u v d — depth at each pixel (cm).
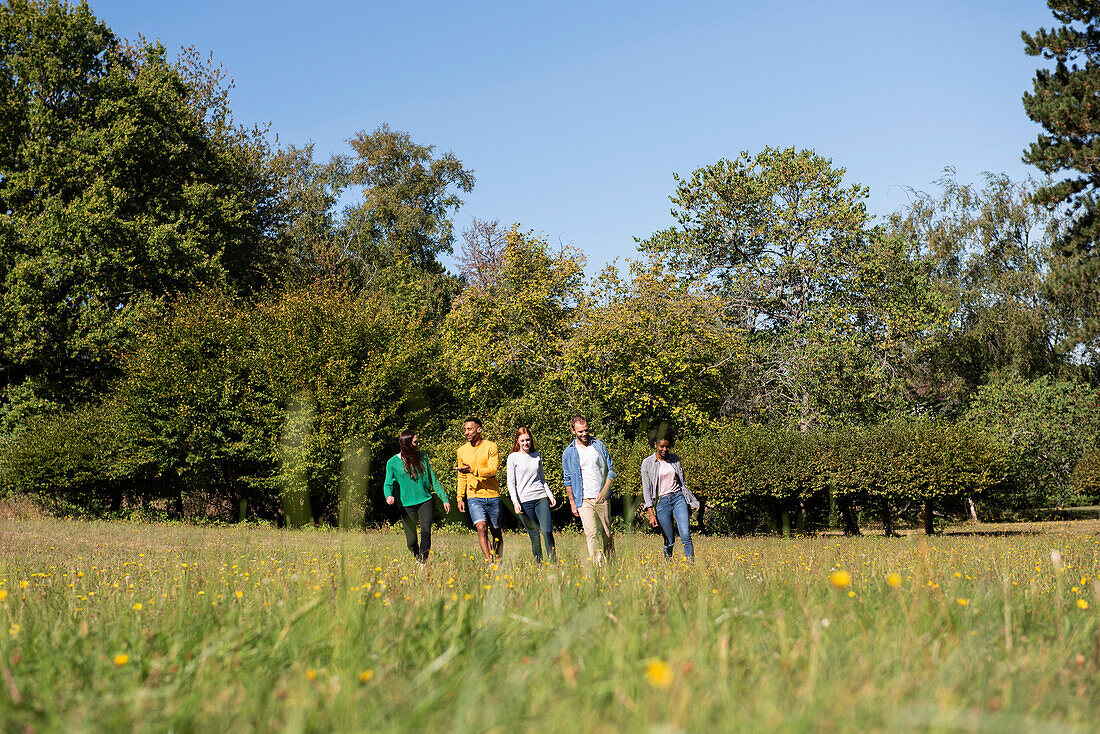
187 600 379
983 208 3127
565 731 165
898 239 2900
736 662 224
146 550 1066
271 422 2172
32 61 2614
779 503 2345
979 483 2162
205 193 2806
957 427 2261
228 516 2434
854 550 966
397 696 200
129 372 2281
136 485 2341
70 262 2481
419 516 848
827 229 2869
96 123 2636
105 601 420
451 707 185
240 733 182
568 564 536
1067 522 2894
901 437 2208
